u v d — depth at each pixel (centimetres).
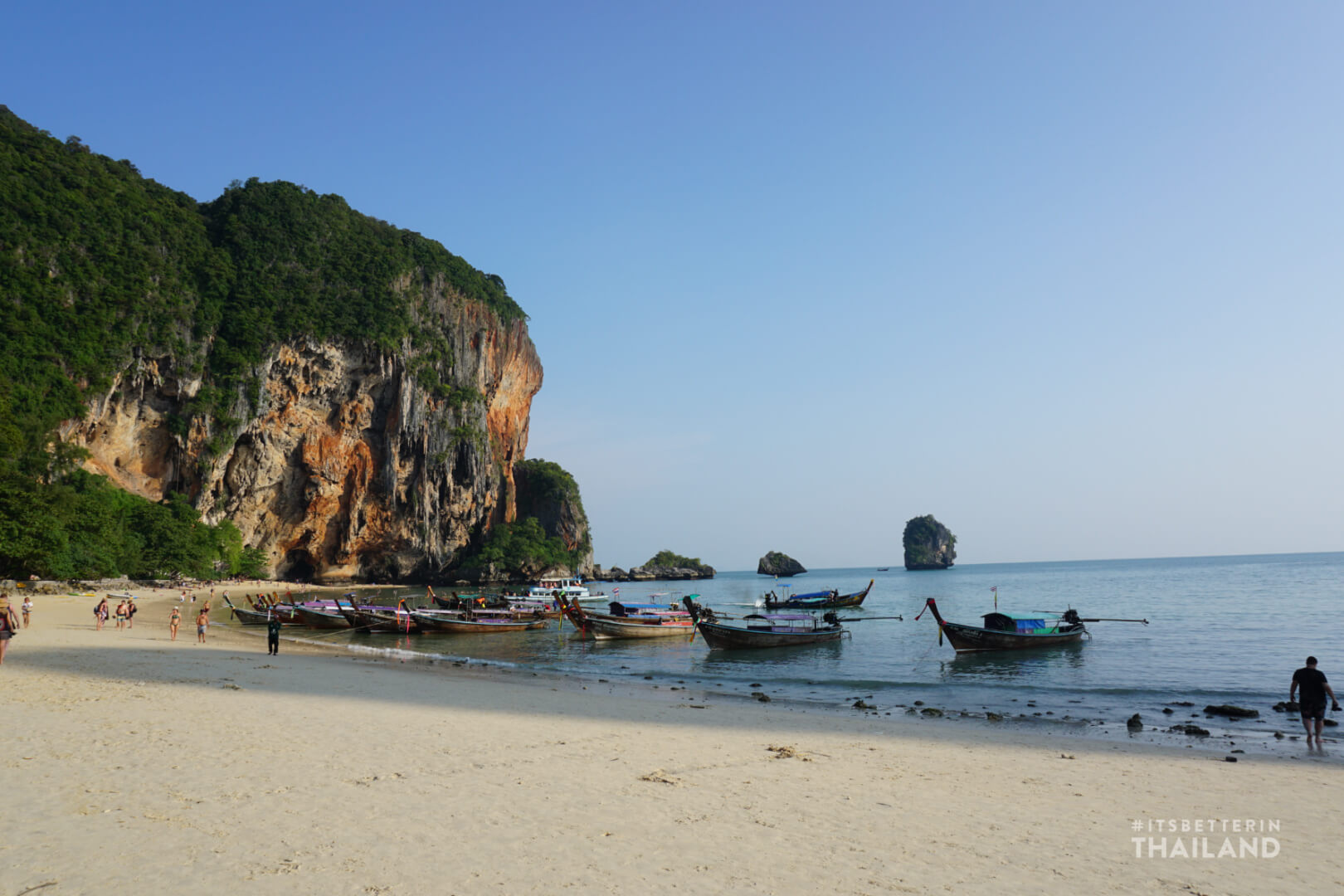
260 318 12294
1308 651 3562
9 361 9100
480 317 16250
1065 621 4416
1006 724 1980
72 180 11481
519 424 18425
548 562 16138
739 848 876
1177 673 3008
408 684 2419
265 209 13862
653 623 4684
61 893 678
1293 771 1416
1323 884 836
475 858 808
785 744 1550
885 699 2436
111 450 10638
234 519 12262
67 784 1002
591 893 729
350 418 13250
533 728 1623
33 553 5816
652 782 1160
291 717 1609
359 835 863
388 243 15225
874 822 998
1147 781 1314
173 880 716
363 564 14250
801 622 4562
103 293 10638
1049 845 938
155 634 4044
